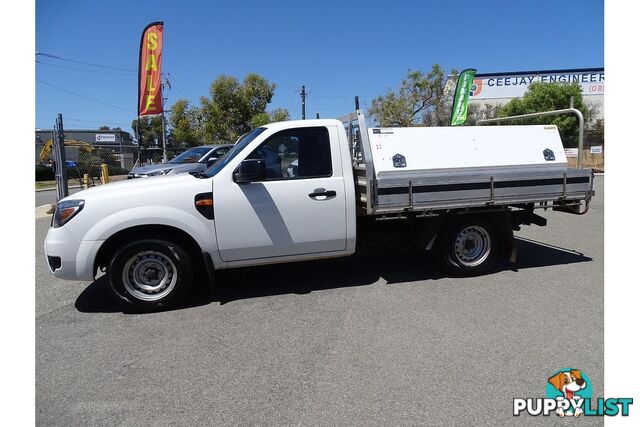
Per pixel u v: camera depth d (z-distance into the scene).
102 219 4.27
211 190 4.48
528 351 3.46
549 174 5.31
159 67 15.94
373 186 4.77
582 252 6.65
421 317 4.19
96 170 24.67
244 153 4.61
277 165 4.71
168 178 4.75
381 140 5.13
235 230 4.56
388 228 5.44
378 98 26.88
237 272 5.81
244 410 2.79
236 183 4.56
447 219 5.28
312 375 3.18
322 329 3.96
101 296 5.05
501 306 4.43
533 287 5.01
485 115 38.97
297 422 2.65
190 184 4.48
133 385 3.11
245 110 27.58
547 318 4.10
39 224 10.63
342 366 3.30
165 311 4.51
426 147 5.25
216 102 27.53
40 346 3.73
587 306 4.38
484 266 5.47
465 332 3.83
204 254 4.50
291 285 5.25
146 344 3.75
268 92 28.23
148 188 4.42
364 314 4.30
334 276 5.57
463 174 5.14
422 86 25.88
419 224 5.36
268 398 2.91
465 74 18.27
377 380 3.09
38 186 27.64
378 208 4.78
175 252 4.44
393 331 3.89
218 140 27.48
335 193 4.81
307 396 2.92
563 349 3.48
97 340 3.84
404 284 5.21
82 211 4.26
